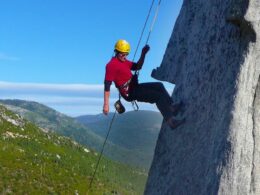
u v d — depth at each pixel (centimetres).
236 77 958
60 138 18712
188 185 1053
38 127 18962
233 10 959
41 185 13050
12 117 18188
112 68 1173
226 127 939
